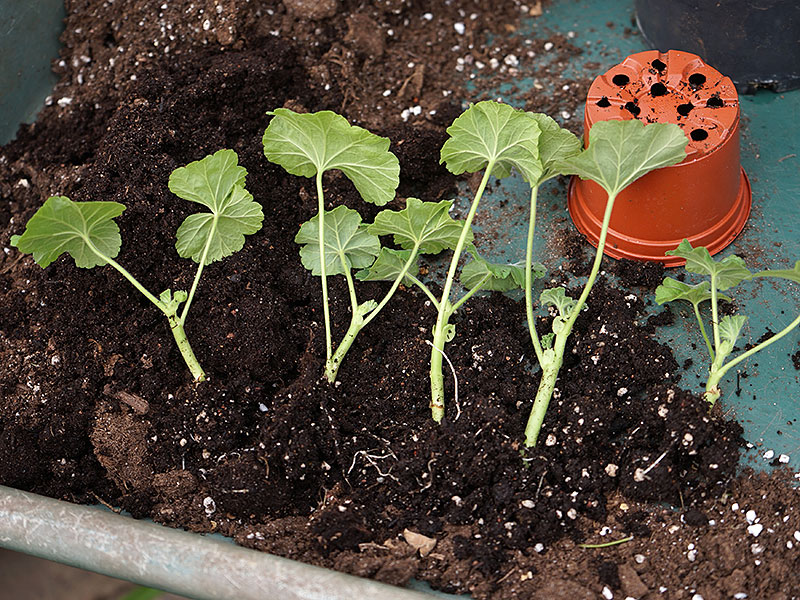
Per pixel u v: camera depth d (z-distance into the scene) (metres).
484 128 0.51
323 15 0.64
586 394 0.53
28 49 0.64
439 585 0.48
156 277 0.57
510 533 0.49
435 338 0.51
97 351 0.56
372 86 0.64
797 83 0.63
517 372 0.54
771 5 0.58
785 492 0.50
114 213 0.51
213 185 0.52
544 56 0.66
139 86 0.61
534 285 0.57
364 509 0.50
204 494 0.52
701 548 0.49
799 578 0.48
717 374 0.51
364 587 0.46
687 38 0.61
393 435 0.52
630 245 0.57
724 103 0.53
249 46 0.64
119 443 0.53
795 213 0.58
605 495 0.51
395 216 0.52
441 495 0.50
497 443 0.50
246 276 0.56
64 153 0.62
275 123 0.52
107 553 0.48
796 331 0.55
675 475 0.50
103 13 0.65
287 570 0.46
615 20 0.68
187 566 0.47
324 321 0.56
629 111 0.54
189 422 0.53
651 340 0.54
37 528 0.49
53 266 0.58
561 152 0.53
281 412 0.51
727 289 0.56
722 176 0.54
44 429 0.54
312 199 0.59
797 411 0.53
